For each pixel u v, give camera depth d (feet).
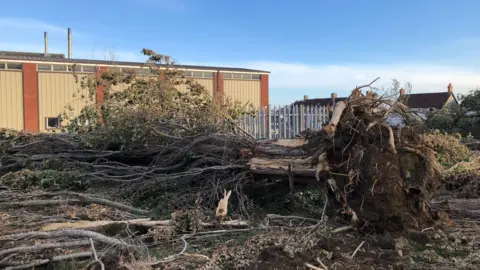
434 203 20.11
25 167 29.55
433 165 16.48
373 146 16.47
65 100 64.39
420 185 16.07
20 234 14.02
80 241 13.71
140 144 26.22
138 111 26.73
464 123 47.88
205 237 15.75
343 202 16.67
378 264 13.07
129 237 15.10
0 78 60.34
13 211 19.69
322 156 17.11
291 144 21.49
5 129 31.91
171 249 14.69
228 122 25.90
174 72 31.40
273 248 13.85
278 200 21.63
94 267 12.73
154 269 12.55
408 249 14.39
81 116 30.25
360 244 14.60
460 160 27.27
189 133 25.23
